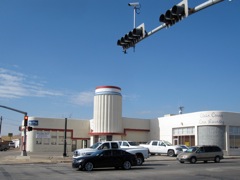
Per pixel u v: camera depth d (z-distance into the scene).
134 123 58.81
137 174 21.30
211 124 47.66
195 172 22.59
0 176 19.66
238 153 48.22
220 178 19.12
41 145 56.28
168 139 55.00
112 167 26.45
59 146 57.69
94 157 23.84
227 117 48.06
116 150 24.83
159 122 57.62
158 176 20.11
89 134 57.47
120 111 56.38
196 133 49.12
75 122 59.47
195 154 32.50
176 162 33.97
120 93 57.00
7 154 48.16
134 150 29.00
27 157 37.84
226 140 47.56
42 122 56.62
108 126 54.97
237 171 23.34
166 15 10.77
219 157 34.12
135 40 13.20
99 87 56.28
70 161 33.72
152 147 44.44
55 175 20.52
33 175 20.41
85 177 19.47
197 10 10.34
